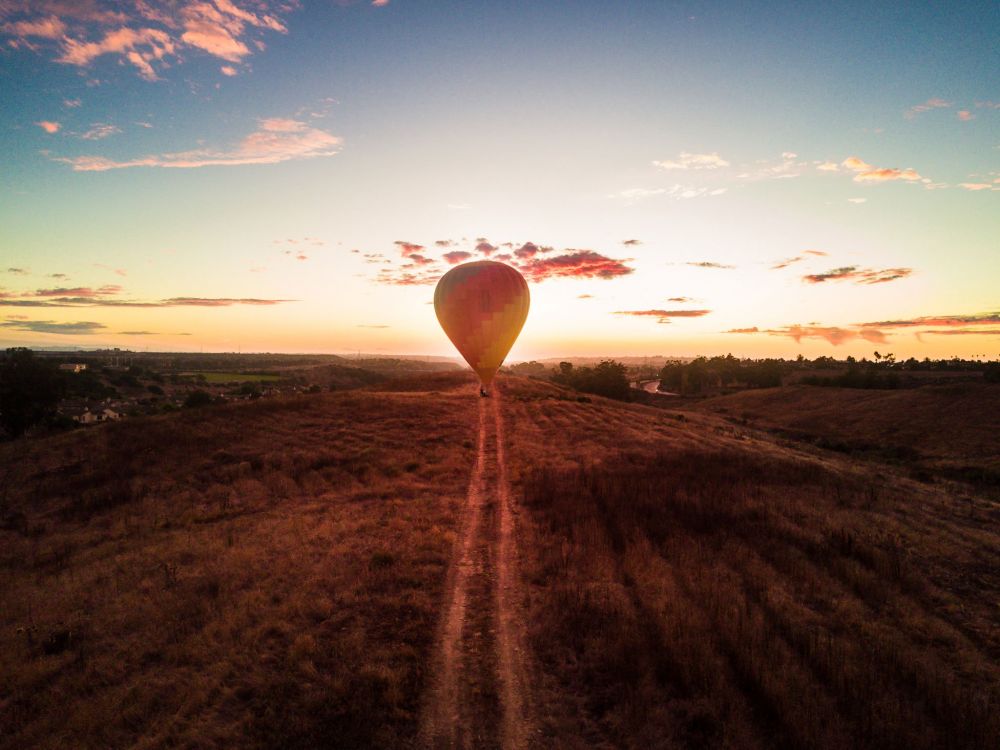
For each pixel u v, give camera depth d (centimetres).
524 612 977
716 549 1276
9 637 908
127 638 888
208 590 1050
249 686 753
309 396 3347
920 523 1529
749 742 630
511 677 784
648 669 780
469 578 1126
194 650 833
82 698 738
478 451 2445
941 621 964
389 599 1005
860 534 1380
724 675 769
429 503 1673
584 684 767
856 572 1106
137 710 701
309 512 1609
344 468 2108
